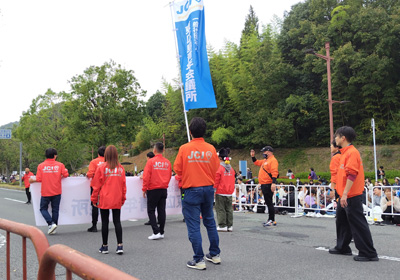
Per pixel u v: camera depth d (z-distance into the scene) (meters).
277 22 37.72
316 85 32.91
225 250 5.82
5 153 47.06
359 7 30.81
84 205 8.18
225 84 35.72
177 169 4.92
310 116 31.16
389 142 28.09
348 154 5.13
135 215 8.85
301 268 4.69
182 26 10.03
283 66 32.03
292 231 7.73
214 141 37.53
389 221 9.27
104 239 5.73
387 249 5.85
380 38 27.19
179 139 42.06
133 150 53.53
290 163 31.23
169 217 10.48
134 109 26.77
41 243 1.99
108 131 25.31
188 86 9.79
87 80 25.88
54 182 7.55
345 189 5.04
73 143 30.73
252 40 35.84
